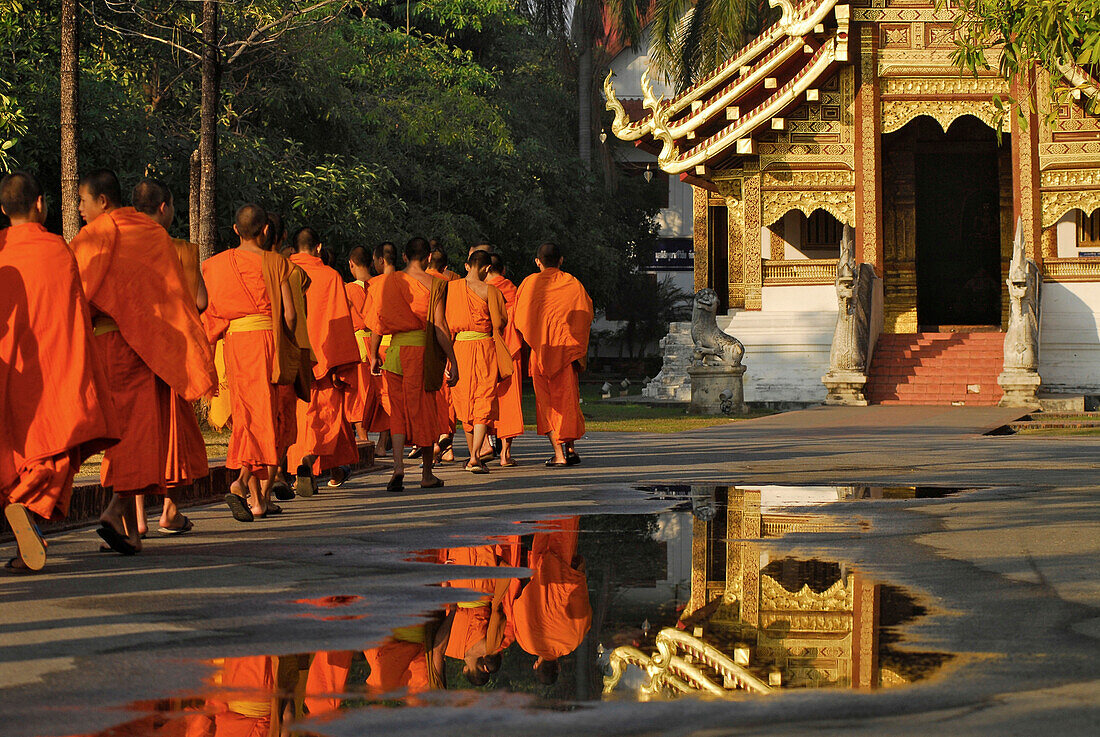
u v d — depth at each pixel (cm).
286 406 1466
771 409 4497
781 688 613
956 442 2520
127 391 1130
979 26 1927
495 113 4909
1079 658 671
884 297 5231
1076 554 1054
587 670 661
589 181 6938
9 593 916
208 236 2448
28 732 548
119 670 668
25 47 3175
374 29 4831
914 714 560
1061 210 4359
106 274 1121
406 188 5534
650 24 7150
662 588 922
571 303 2084
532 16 7469
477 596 894
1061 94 1917
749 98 5138
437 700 598
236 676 653
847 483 1717
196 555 1120
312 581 964
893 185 5262
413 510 1476
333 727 552
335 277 1736
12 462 1037
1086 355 4256
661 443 2591
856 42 4534
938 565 1005
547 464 2114
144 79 3869
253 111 4378
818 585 921
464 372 1991
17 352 1036
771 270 4609
